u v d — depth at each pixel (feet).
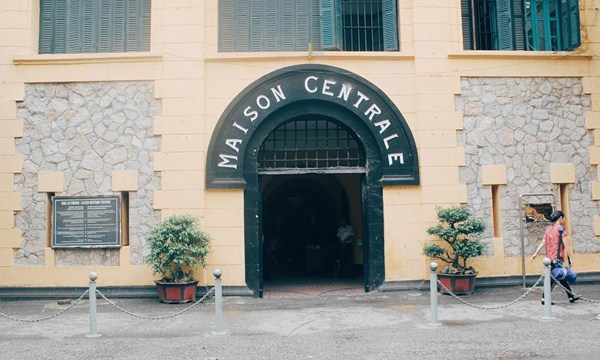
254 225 38.50
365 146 39.40
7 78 38.47
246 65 38.99
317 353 23.73
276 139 41.11
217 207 38.09
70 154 38.29
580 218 39.91
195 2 39.04
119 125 38.42
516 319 29.35
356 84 39.24
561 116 40.42
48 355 23.84
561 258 33.01
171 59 38.60
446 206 38.68
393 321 29.58
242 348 24.67
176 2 39.01
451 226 36.83
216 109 38.68
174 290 35.14
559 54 40.32
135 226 37.86
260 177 39.29
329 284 45.29
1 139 38.24
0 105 38.37
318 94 38.91
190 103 38.34
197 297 37.06
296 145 40.09
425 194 38.65
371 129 39.04
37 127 38.40
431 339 25.63
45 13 40.45
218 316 27.55
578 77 40.86
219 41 40.29
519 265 39.09
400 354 23.39
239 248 37.91
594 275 39.63
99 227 37.63
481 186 39.32
